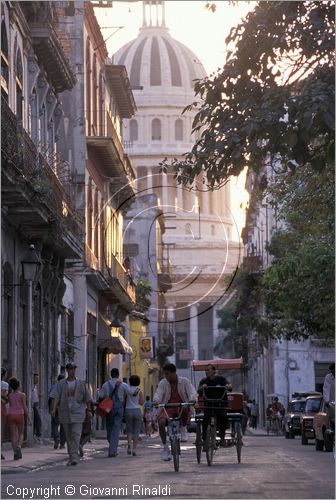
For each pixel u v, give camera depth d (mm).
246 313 91438
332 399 35844
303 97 21547
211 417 26797
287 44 23156
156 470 25266
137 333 91750
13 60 38812
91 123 59812
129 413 34469
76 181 55812
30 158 36188
